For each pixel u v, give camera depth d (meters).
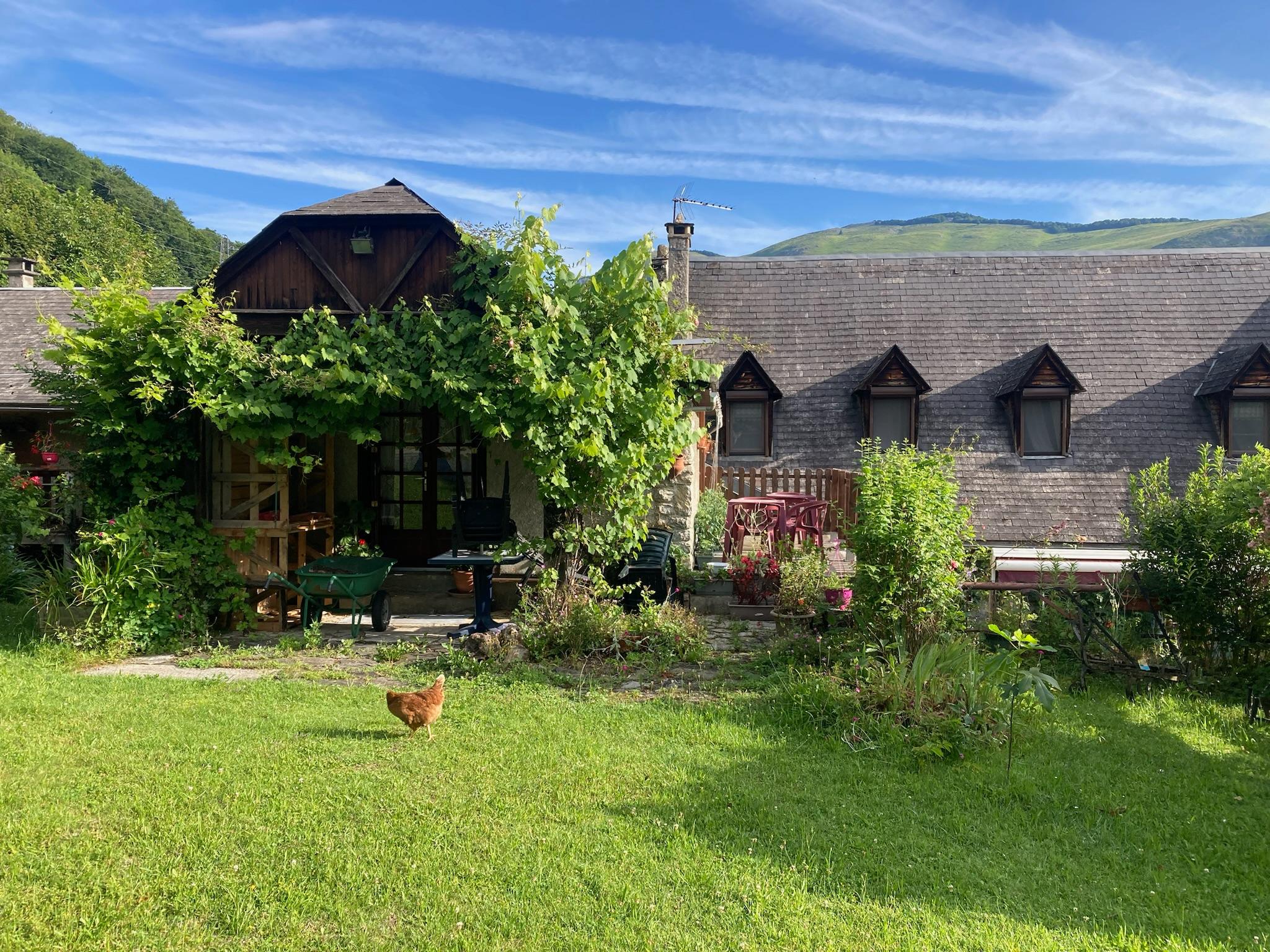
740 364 16.58
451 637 9.01
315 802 4.80
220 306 10.03
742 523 12.70
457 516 9.10
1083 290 18.05
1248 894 4.15
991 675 6.38
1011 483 15.60
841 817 4.86
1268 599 7.79
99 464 9.03
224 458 9.80
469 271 9.61
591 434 8.89
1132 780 5.56
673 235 18.45
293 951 3.47
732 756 5.75
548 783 5.17
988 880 4.20
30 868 4.04
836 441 16.52
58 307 17.73
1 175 48.12
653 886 4.00
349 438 12.89
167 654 8.55
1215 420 15.90
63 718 6.21
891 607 7.71
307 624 9.30
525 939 3.58
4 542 10.73
